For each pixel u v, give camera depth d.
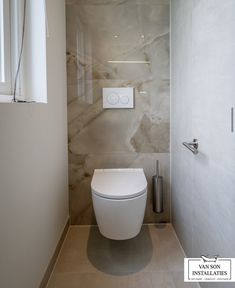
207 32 1.21
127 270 1.51
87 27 1.95
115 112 2.01
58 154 1.71
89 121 2.01
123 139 2.03
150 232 1.95
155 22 1.96
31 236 1.18
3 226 0.90
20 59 1.35
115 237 1.47
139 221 1.50
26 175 1.12
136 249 1.73
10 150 0.96
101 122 2.01
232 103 0.97
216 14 1.10
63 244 1.80
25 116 1.11
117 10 1.95
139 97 2.00
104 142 2.03
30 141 1.17
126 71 1.98
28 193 1.15
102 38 1.96
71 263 1.58
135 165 2.05
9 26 1.30
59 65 1.74
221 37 1.05
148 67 1.98
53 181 1.57
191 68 1.46
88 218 2.07
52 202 1.55
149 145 2.04
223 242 1.06
